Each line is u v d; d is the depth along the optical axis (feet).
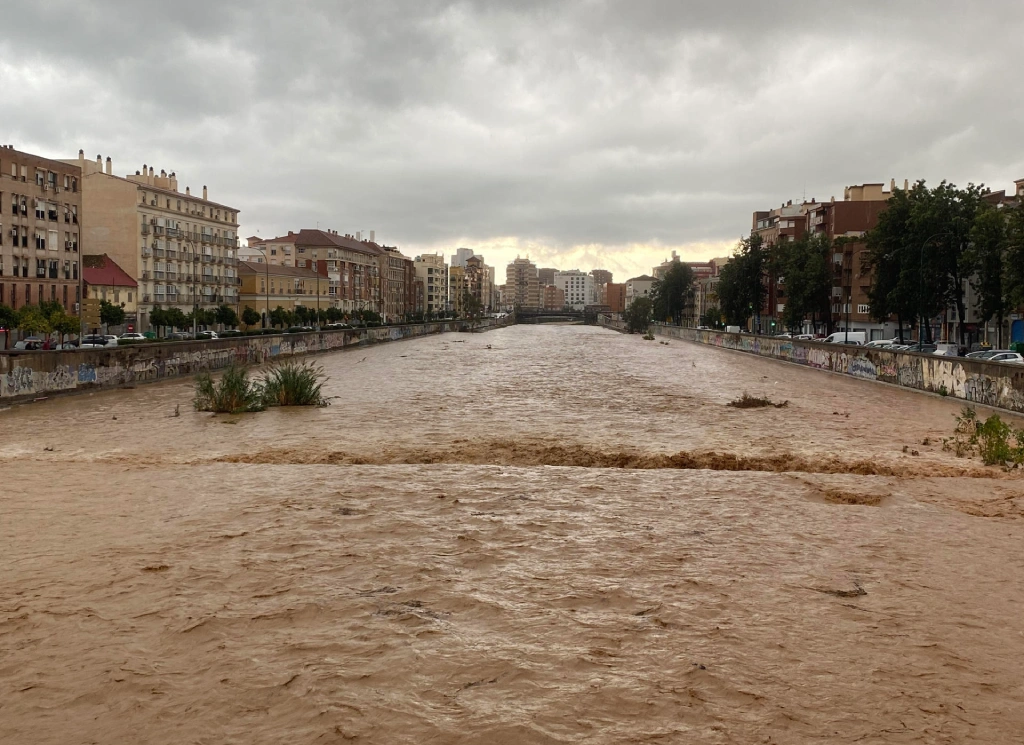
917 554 44.83
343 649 31.01
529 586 38.70
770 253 398.62
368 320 547.08
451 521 51.49
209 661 29.86
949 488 64.13
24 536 47.24
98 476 67.00
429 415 120.67
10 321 230.48
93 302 166.81
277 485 62.80
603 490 61.93
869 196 404.57
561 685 28.09
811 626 33.73
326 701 26.76
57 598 36.40
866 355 192.44
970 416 98.02
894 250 239.30
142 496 58.70
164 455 82.99
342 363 253.65
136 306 336.49
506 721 25.48
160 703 26.61
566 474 68.64
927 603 36.70
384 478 65.98
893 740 24.45
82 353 145.79
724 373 218.38
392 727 25.08
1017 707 26.63
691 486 63.98
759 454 86.12
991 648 31.55
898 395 158.61
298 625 33.40
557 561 42.93
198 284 386.11
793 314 332.19
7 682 28.07
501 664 29.76
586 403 139.64
